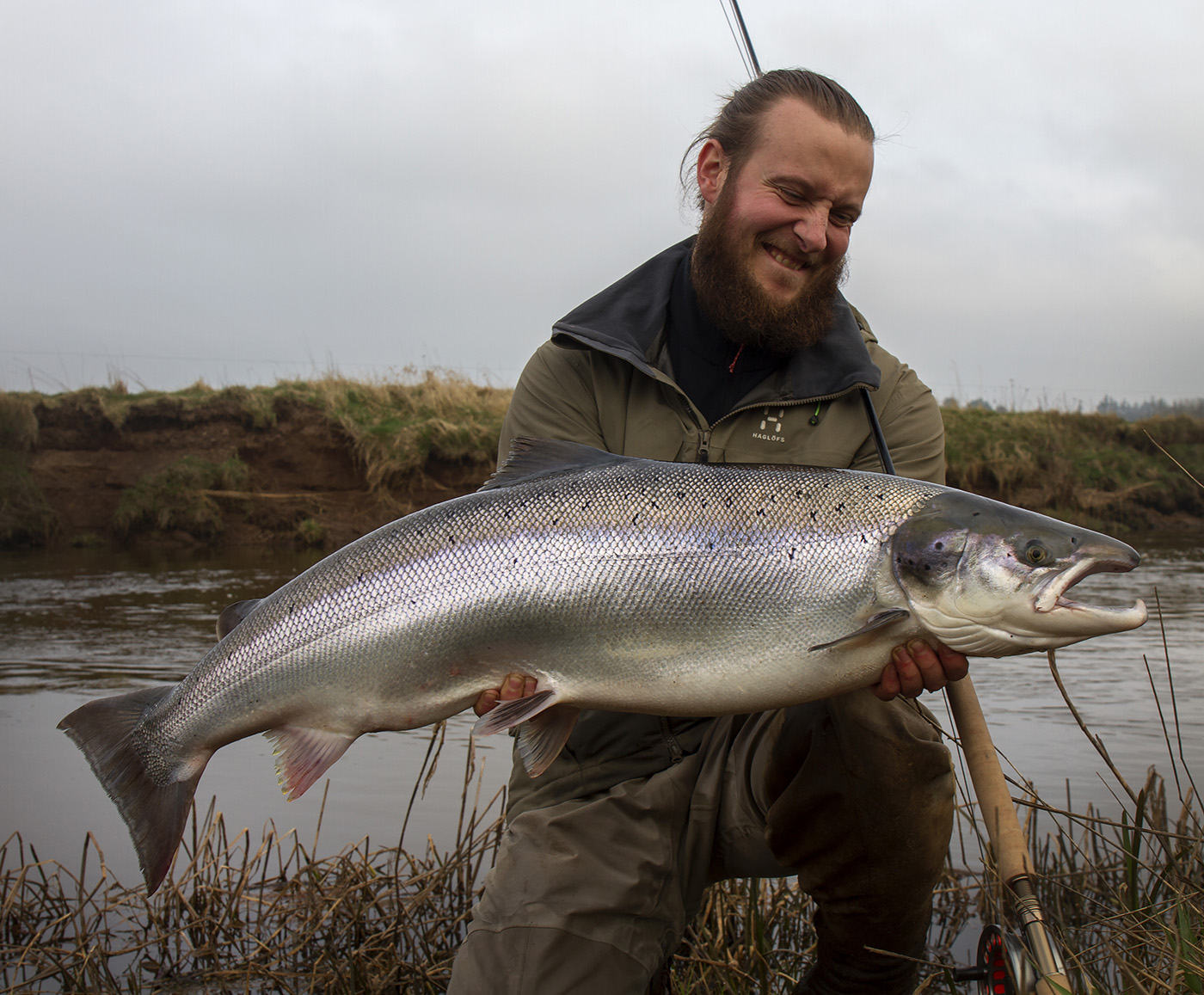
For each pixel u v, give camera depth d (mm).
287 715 2762
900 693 2656
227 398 16531
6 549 15102
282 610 2771
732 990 3188
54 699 6492
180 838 2775
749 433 3184
